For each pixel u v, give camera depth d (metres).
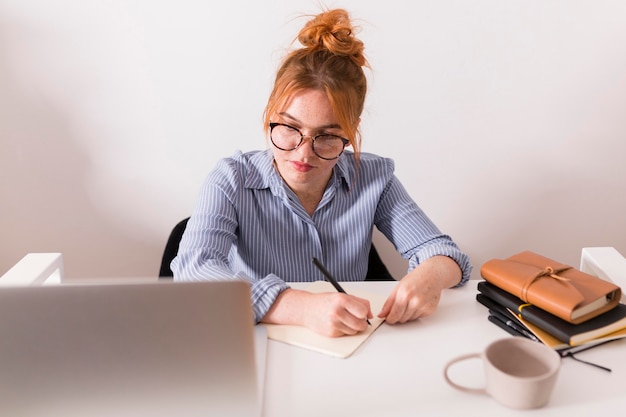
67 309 0.86
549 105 2.18
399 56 2.10
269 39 2.06
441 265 1.39
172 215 2.23
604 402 1.01
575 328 1.14
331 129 1.38
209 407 0.92
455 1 2.06
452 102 2.16
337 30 1.40
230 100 2.12
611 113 2.20
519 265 1.29
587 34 2.12
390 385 1.05
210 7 2.03
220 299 0.87
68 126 2.12
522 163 2.24
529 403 0.97
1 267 2.25
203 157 2.17
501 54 2.12
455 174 2.24
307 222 1.60
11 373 0.88
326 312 1.19
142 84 2.09
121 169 2.17
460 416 0.97
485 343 1.19
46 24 2.01
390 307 1.27
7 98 2.07
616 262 1.46
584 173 2.27
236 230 1.59
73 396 0.90
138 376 0.89
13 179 2.16
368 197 1.65
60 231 2.23
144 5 2.02
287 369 1.09
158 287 0.86
